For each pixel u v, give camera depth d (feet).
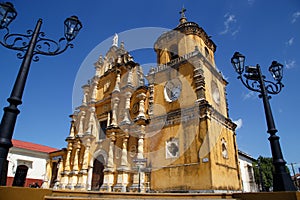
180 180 57.21
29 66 23.26
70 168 87.97
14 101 20.68
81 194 24.97
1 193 16.34
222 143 64.80
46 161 116.37
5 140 18.74
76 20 28.19
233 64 34.09
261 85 31.96
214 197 31.09
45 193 20.04
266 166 122.52
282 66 34.35
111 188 68.18
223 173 58.39
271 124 29.14
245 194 27.63
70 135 94.73
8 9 24.57
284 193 23.61
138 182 62.80
